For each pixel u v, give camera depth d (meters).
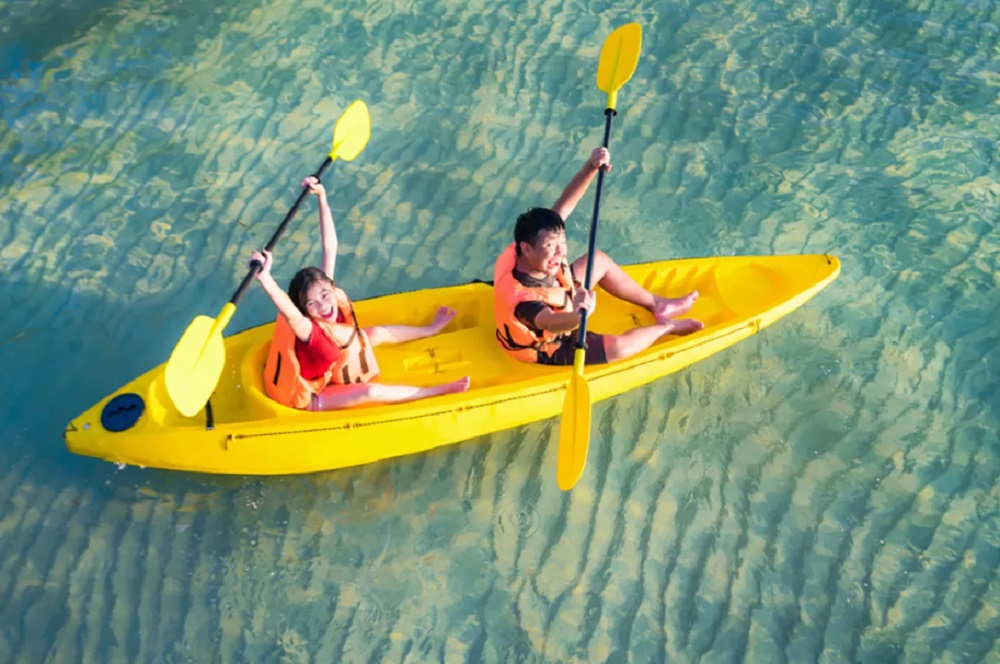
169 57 7.05
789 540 4.50
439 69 7.12
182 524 4.48
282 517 4.54
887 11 7.86
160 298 5.55
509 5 7.70
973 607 4.25
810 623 4.18
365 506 4.60
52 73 6.86
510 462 4.81
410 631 4.12
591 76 7.12
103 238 5.84
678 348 4.82
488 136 6.67
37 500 4.52
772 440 4.96
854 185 6.43
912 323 5.58
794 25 7.68
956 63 7.36
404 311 5.02
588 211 6.22
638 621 4.18
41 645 4.01
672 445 4.92
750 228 6.13
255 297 5.61
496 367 4.83
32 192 6.07
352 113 4.99
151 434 4.32
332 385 4.50
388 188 6.30
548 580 4.32
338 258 5.84
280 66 7.04
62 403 4.96
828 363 5.36
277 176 6.31
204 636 4.08
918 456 4.89
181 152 6.39
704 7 7.81
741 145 6.69
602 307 5.21
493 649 4.07
